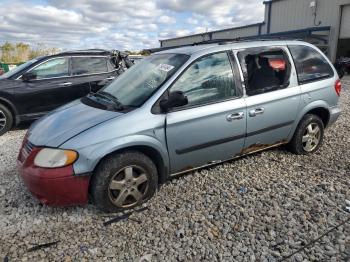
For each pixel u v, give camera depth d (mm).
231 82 4168
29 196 4074
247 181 4281
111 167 3451
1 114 7207
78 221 3516
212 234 3209
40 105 7512
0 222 3535
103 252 3025
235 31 33625
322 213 3469
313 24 24953
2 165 5152
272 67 4543
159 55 4598
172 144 3783
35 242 3189
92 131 3416
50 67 7633
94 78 7969
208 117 3939
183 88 3869
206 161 4168
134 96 3896
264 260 2828
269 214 3498
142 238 3201
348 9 22250
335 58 23484
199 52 4094
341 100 9883
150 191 3768
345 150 5324
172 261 2875
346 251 2881
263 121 4426
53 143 3398
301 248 2951
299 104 4750
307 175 4426
